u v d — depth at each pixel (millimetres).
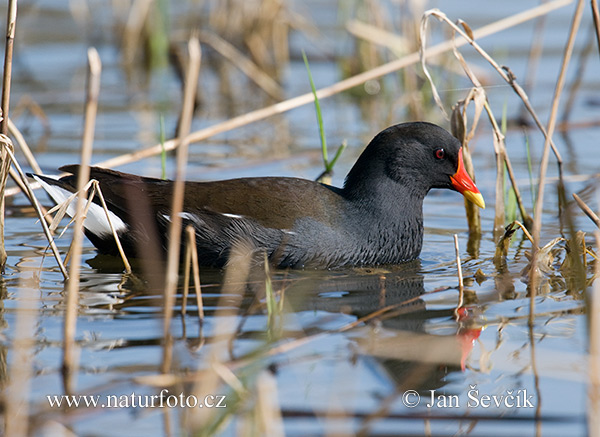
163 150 11977
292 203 10656
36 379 7188
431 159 11156
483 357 7746
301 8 25344
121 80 20953
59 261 9820
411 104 18406
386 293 9562
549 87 19531
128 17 23312
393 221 10984
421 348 7922
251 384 7004
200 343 7930
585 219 12391
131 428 6555
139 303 9094
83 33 24328
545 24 24297
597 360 6832
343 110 19328
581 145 16047
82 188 7738
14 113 17219
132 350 7777
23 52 22422
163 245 10719
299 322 8547
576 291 9523
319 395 6984
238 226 10469
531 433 6551
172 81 21031
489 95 19125
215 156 15570
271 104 19156
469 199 11312
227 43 22391
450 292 9586
